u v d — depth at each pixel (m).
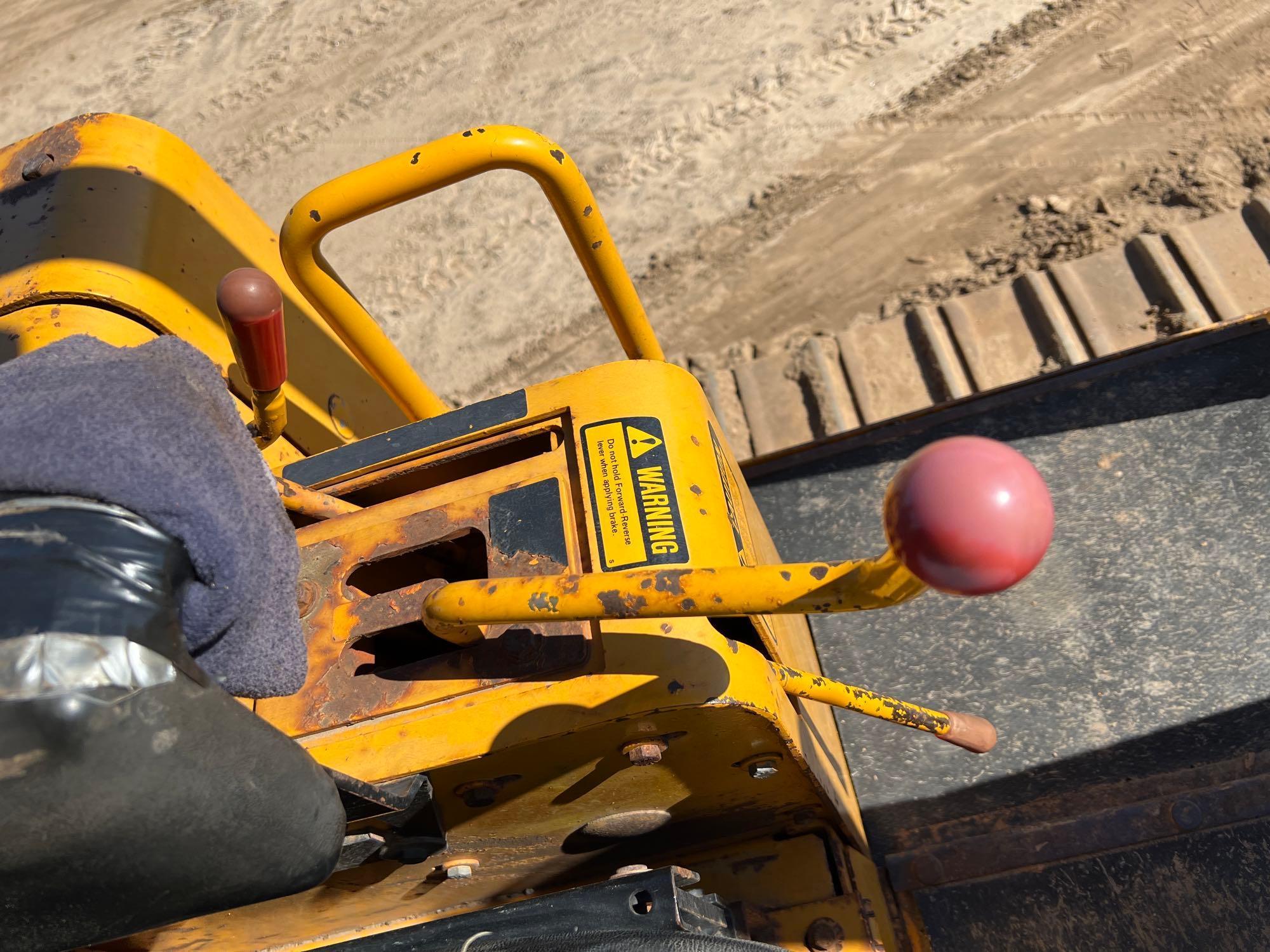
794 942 1.58
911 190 3.81
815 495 2.34
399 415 2.29
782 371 3.28
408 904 1.60
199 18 5.62
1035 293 3.09
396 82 4.95
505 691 1.22
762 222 3.92
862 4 4.39
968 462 0.76
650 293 3.87
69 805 0.77
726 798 1.43
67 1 6.03
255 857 0.87
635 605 1.02
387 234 4.43
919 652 2.10
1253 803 1.74
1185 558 2.03
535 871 1.57
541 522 1.32
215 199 1.89
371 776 1.21
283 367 1.29
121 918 0.87
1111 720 1.93
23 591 0.75
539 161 1.45
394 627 1.32
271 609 0.90
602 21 4.82
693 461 1.34
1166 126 3.62
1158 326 2.90
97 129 1.74
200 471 0.82
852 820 1.78
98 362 0.86
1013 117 3.88
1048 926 1.75
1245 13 3.83
